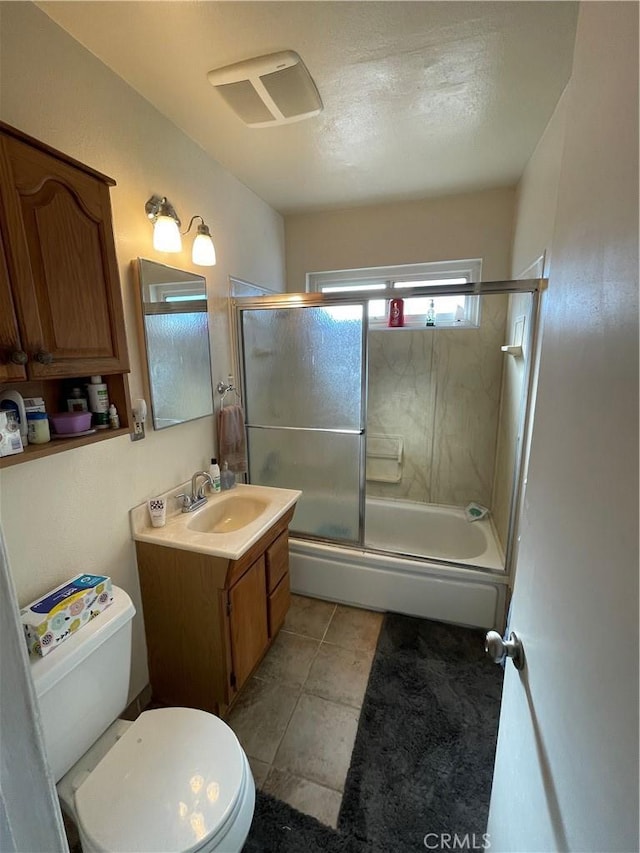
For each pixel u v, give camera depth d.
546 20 1.11
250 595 1.60
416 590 2.10
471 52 1.24
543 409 0.72
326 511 2.37
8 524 1.05
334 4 1.06
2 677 0.37
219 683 1.50
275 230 2.63
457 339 2.66
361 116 1.57
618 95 0.46
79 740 1.04
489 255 2.41
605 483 0.46
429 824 1.19
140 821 0.87
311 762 1.38
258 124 1.61
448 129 1.68
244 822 0.93
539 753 0.64
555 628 0.60
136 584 1.52
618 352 0.44
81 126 1.20
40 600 1.07
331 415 2.26
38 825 0.39
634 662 0.38
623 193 0.44
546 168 1.66
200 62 1.26
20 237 0.85
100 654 1.09
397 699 1.63
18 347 0.85
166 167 1.58
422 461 2.92
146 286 1.49
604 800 0.42
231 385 2.15
